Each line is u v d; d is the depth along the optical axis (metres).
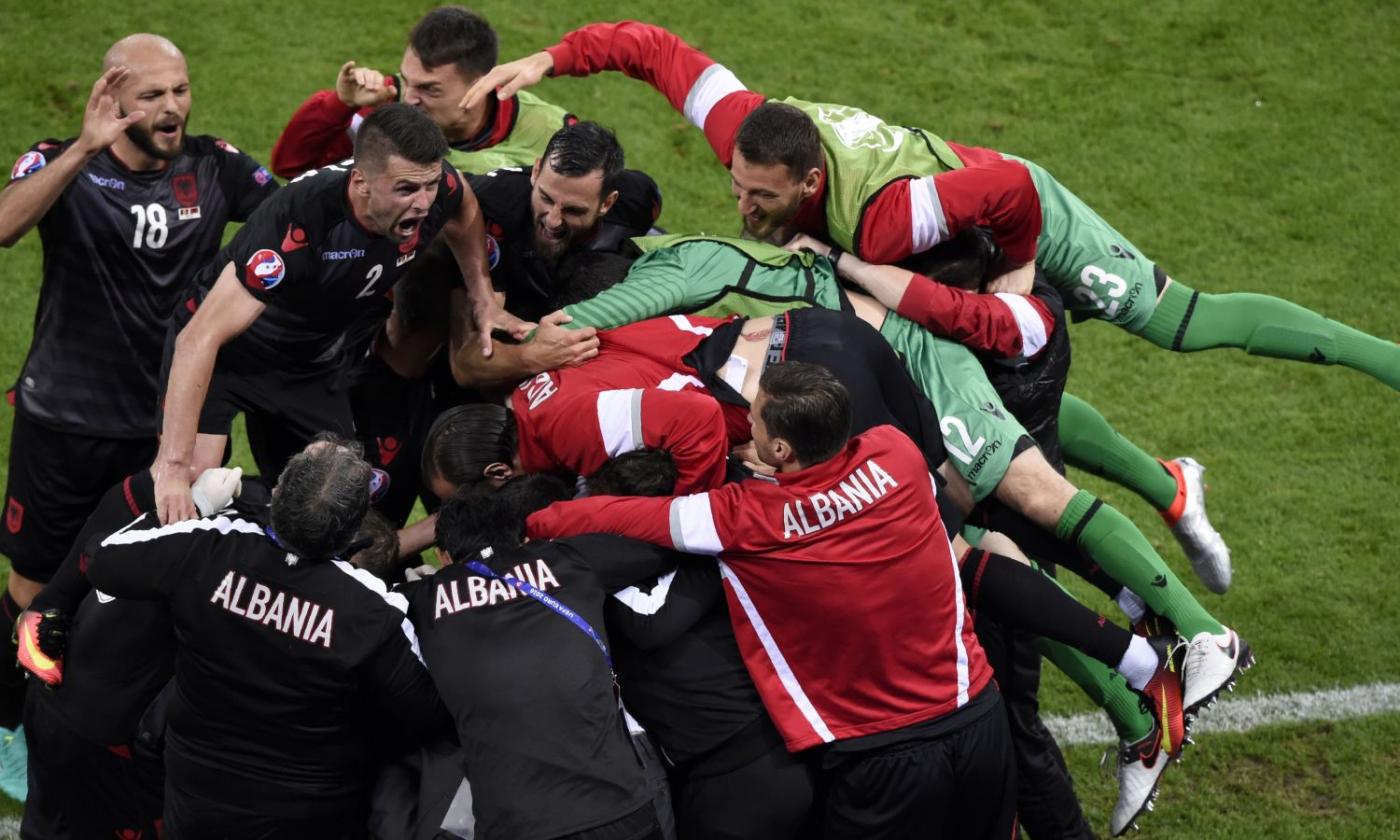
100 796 16.27
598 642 14.20
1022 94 33.53
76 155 17.06
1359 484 25.27
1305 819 19.78
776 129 16.42
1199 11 35.62
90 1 34.16
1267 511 24.80
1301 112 33.06
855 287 17.62
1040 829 18.75
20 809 19.75
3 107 31.30
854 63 34.19
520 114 19.80
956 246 17.83
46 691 15.84
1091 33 35.12
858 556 14.45
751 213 17.06
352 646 13.90
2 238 17.27
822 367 14.66
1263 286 29.06
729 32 34.91
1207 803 20.14
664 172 31.38
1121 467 21.09
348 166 15.66
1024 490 17.08
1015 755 18.30
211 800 14.45
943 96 33.41
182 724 14.50
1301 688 21.75
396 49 33.69
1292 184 31.36
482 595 14.22
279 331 16.33
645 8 35.53
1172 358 28.08
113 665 15.38
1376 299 28.70
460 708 13.94
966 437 16.86
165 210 18.67
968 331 17.14
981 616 17.69
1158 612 17.39
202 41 33.47
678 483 15.30
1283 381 27.50
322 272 15.67
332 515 13.79
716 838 14.84
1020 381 18.05
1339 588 23.38
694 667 14.81
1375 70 34.06
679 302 17.08
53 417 19.22
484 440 15.62
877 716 14.69
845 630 14.46
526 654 13.95
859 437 14.99
